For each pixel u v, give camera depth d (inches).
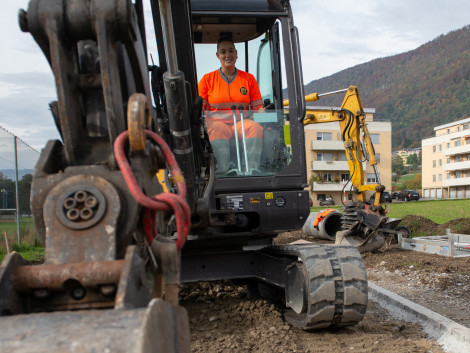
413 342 160.1
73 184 69.0
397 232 414.3
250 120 193.2
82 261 64.7
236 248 207.9
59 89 73.5
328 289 156.3
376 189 386.6
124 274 59.9
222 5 193.3
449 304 221.1
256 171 191.3
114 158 73.7
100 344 49.3
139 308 56.9
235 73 209.0
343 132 409.4
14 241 422.6
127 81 83.7
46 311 65.0
